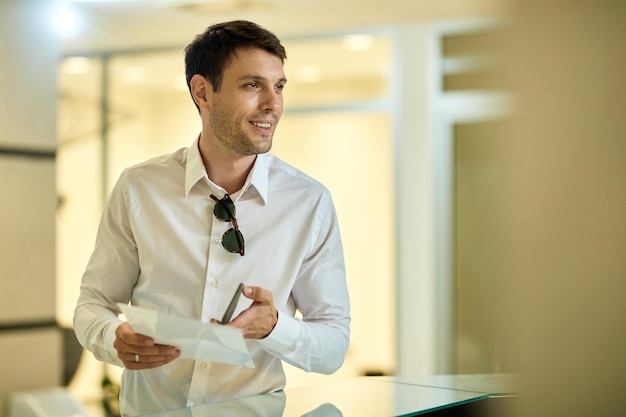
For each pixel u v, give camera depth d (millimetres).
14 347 3613
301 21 5742
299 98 6219
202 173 1843
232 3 5207
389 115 5984
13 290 3635
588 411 631
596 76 625
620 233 618
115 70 6426
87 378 6094
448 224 5840
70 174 6398
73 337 6164
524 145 641
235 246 1824
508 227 647
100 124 6430
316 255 1935
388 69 5977
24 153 3727
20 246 3684
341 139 6121
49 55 3830
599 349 627
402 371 5930
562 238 629
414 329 5891
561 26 632
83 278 1958
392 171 6000
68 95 6422
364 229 6086
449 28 5809
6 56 3643
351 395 1675
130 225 1889
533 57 639
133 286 1959
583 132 627
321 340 1784
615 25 623
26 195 3715
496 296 664
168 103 6402
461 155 5797
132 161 6422
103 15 5445
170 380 1846
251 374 1828
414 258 5895
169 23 5672
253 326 1612
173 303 1854
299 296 1947
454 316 5809
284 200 1905
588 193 625
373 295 6078
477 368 5734
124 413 1928
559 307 629
